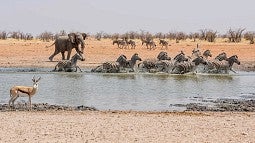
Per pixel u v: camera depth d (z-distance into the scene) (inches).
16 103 1141.1
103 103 1177.4
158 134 780.0
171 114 1000.2
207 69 1967.3
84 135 767.1
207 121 912.3
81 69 2075.5
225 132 804.6
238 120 930.7
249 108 1107.3
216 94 1363.2
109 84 1547.7
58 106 1097.4
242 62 2426.2
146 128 831.1
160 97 1283.2
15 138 737.6
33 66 2177.7
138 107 1120.8
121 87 1477.6
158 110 1075.3
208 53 2365.9
